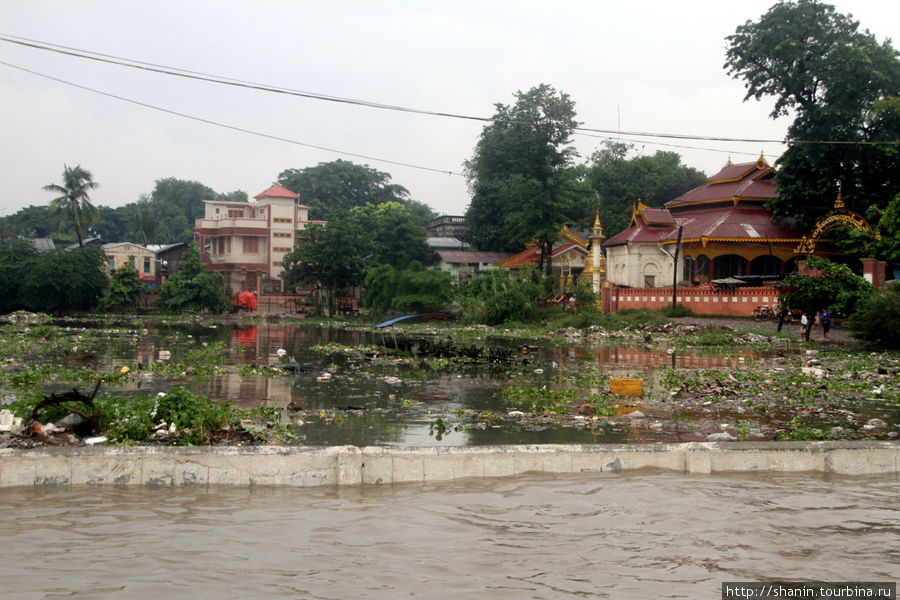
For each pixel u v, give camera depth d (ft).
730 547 18.08
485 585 15.46
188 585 15.16
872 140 126.93
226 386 50.83
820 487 23.81
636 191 215.72
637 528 19.44
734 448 25.85
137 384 50.55
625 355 84.58
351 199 317.42
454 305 172.86
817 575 16.38
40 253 199.52
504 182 218.59
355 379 57.31
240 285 231.71
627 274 165.17
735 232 150.41
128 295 199.52
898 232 111.24
